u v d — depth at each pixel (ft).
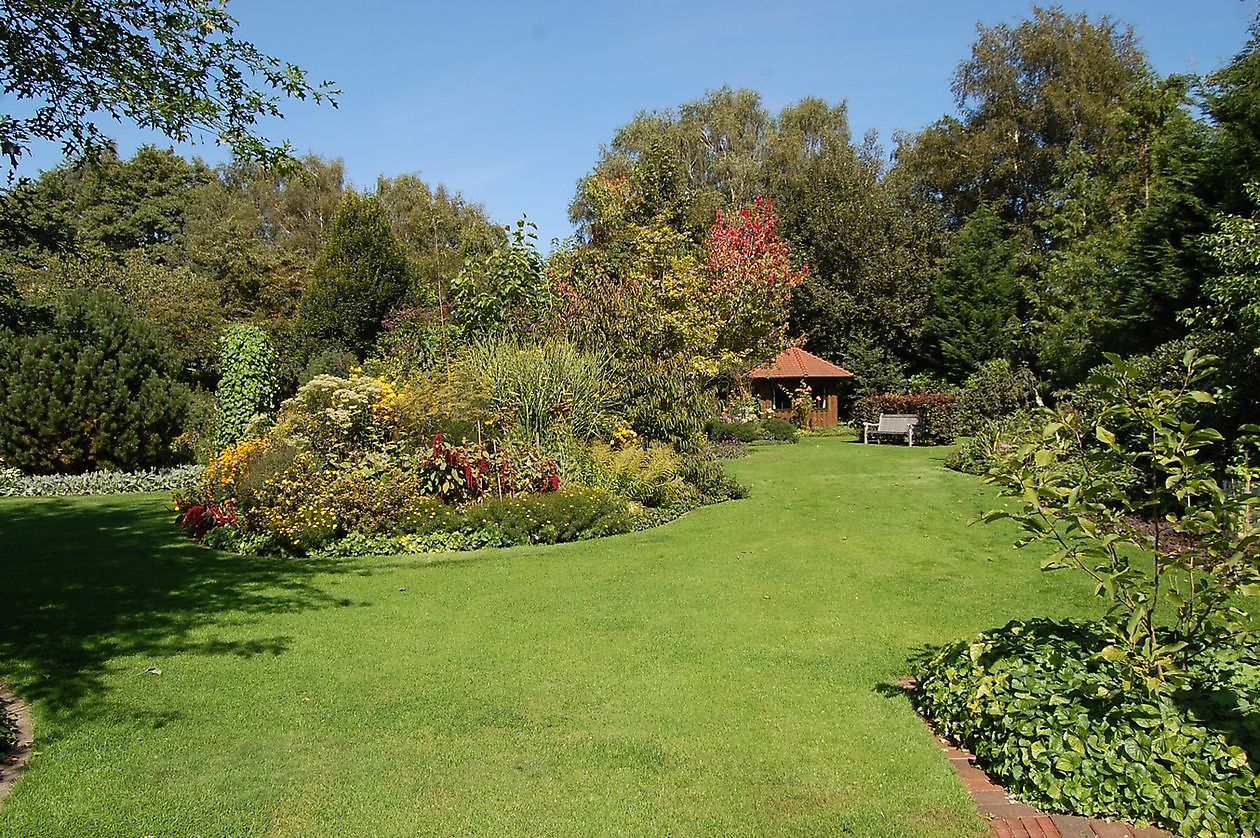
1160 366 36.42
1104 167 88.58
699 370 67.26
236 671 18.67
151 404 55.88
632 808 12.30
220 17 22.48
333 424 36.47
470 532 33.86
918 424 81.00
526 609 24.02
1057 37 107.24
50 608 24.06
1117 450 13.29
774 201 116.06
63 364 53.57
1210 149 49.49
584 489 37.55
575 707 16.46
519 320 51.39
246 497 33.81
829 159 115.14
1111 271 64.13
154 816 12.05
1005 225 113.50
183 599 25.21
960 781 13.01
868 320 114.42
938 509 42.39
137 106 21.59
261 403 62.28
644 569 29.25
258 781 13.21
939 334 110.83
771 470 60.39
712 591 26.05
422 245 126.41
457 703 16.70
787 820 11.90
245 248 93.40
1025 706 12.97
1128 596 13.39
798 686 17.57
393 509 33.91
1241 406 31.99
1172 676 12.25
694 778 13.28
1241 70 48.01
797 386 108.47
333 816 12.10
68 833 11.56
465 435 38.86
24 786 13.01
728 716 15.90
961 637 21.03
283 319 89.56
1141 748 11.65
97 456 54.54
